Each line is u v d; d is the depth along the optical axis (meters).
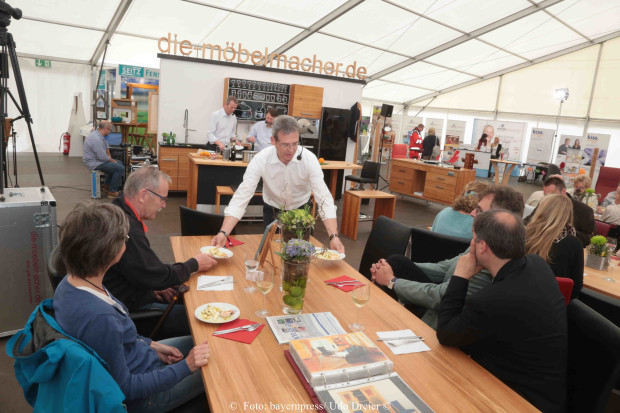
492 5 8.73
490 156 12.72
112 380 1.11
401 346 1.54
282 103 8.30
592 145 11.09
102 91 11.77
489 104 14.12
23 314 2.67
